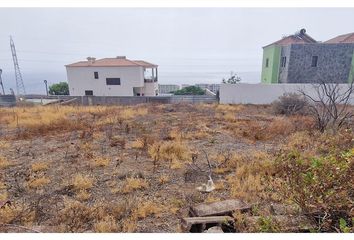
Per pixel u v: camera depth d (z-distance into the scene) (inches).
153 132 269.9
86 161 180.5
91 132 266.2
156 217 108.2
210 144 227.6
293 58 656.4
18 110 428.8
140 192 134.3
